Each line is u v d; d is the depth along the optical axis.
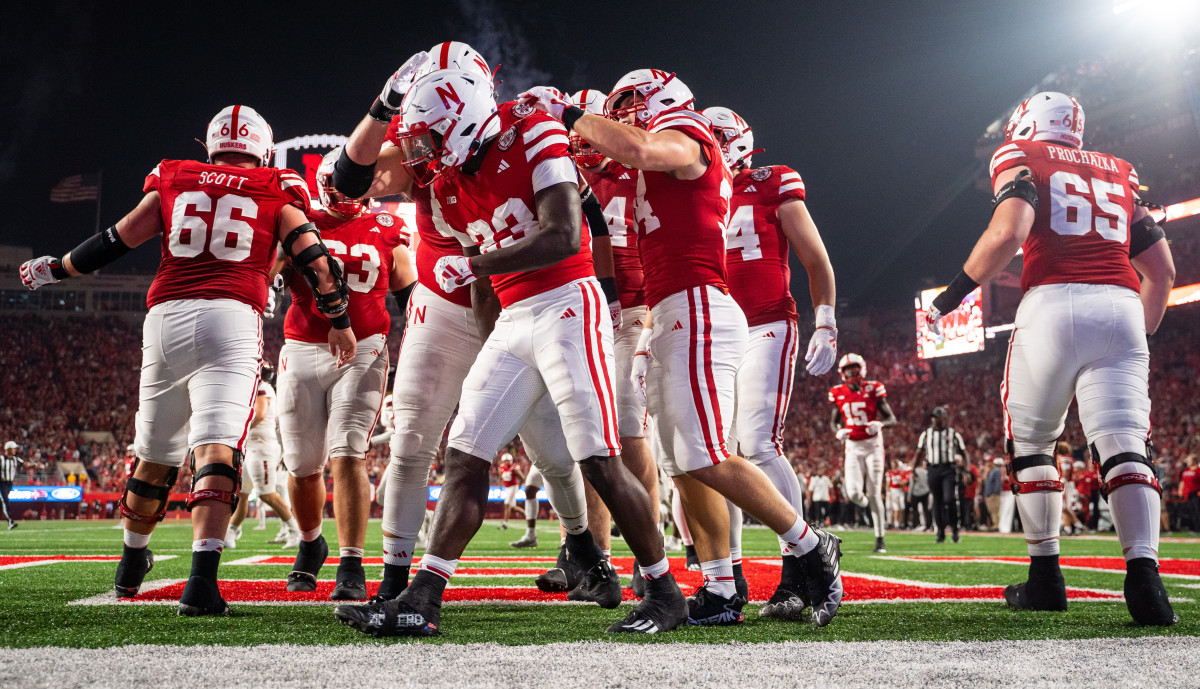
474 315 3.19
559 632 2.60
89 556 6.45
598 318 2.67
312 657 2.07
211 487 2.92
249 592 3.78
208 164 3.28
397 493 3.14
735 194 3.72
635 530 2.64
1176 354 27.84
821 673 1.92
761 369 3.50
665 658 2.11
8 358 31.86
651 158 2.71
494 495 21.00
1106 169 3.36
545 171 2.54
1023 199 3.18
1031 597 3.29
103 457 27.33
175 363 3.06
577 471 3.36
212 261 3.10
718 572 2.91
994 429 27.70
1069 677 1.88
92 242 3.23
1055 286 3.18
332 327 3.38
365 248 4.01
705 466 2.79
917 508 17.86
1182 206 21.28
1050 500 3.27
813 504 21.59
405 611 2.47
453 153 2.58
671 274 2.90
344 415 3.85
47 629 2.52
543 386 2.73
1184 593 4.03
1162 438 23.77
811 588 2.83
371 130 2.90
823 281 3.63
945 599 3.67
